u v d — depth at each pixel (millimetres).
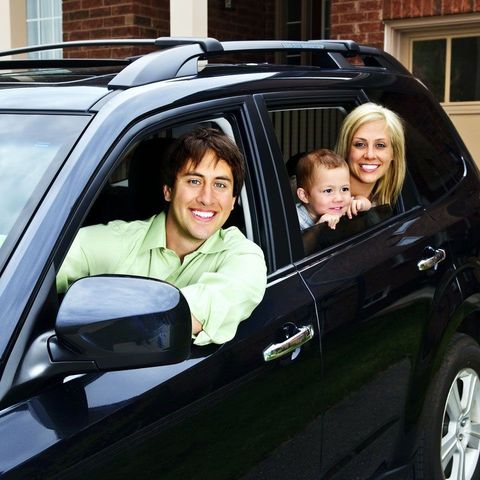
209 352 2104
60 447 1681
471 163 3691
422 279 3053
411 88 3455
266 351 2256
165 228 2369
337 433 2607
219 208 2271
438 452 3227
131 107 2066
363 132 3027
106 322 1683
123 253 2334
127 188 2752
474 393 3463
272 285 2406
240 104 2445
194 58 2408
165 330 1714
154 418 1889
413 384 3027
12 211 1902
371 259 2830
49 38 9133
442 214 3320
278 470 2320
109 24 8219
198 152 2221
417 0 6945
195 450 1998
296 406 2381
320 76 2922
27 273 1772
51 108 2102
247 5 9125
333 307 2557
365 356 2719
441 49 7191
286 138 2898
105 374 1868
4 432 1633
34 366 1710
